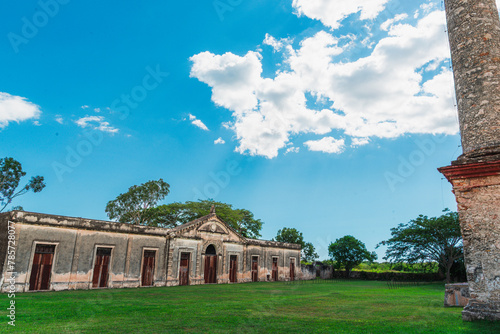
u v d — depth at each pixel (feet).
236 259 101.45
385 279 125.49
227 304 39.83
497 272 22.88
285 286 80.89
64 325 25.40
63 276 63.16
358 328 23.40
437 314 28.63
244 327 24.41
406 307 35.99
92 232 68.80
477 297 23.54
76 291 60.34
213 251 95.86
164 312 32.65
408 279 117.50
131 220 121.08
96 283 67.82
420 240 94.02
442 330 21.06
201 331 23.02
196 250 89.25
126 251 73.77
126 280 72.49
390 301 43.01
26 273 58.70
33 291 58.49
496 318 22.18
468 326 21.72
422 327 22.67
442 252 94.58
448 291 35.50
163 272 79.97
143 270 76.38
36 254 60.90
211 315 30.60
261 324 25.64
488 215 23.85
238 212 136.05
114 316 30.01
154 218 121.39
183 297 49.19
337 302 42.16
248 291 62.18
